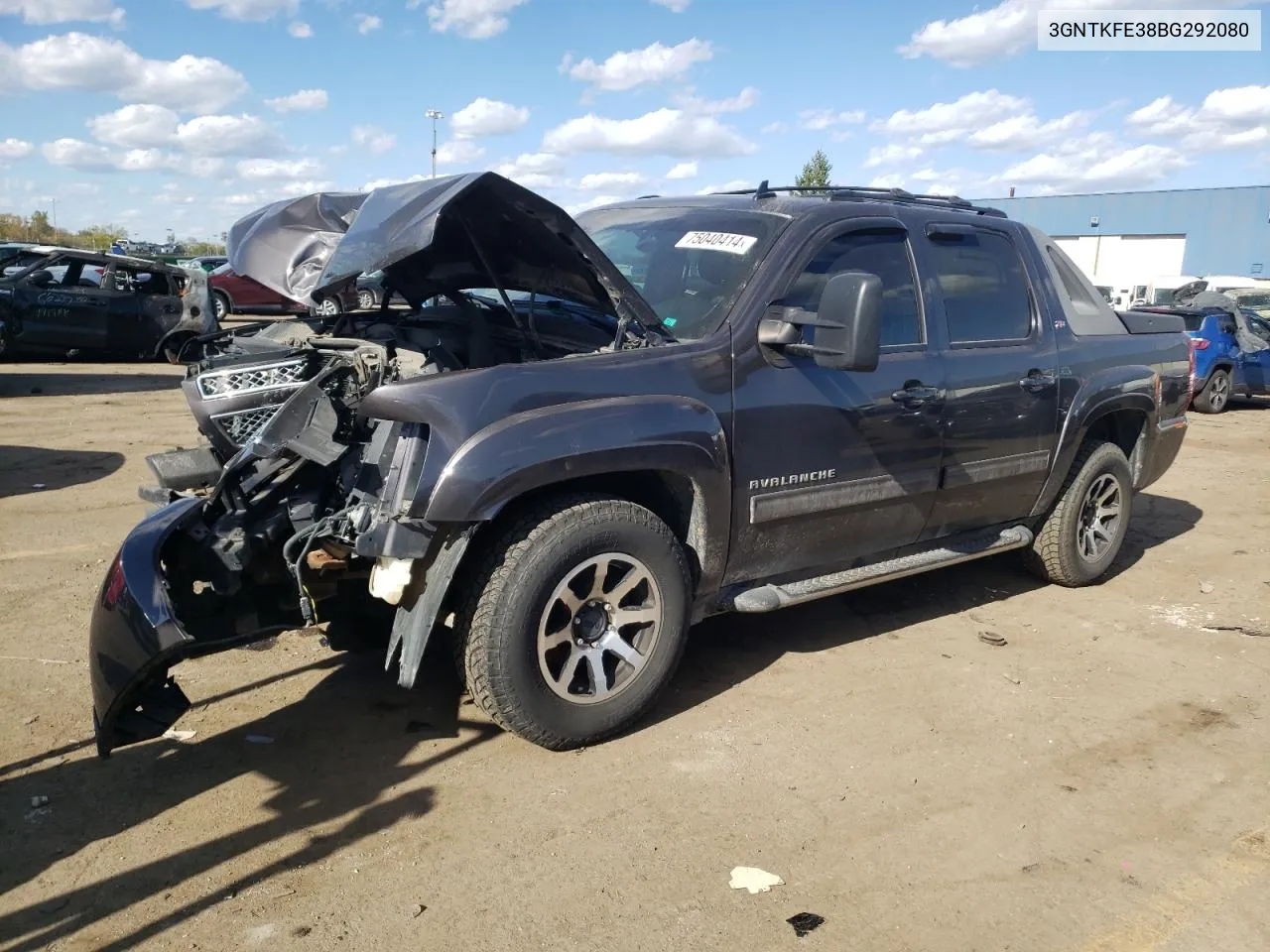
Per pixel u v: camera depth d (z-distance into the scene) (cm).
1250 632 505
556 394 338
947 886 287
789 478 393
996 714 400
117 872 283
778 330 377
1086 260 5122
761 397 381
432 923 264
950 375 446
